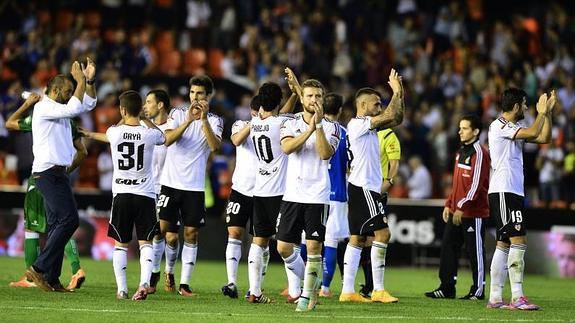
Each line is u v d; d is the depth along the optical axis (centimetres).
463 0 8606
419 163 6506
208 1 8538
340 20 8169
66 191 3534
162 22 8525
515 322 3003
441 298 3841
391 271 5544
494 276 3481
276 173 3406
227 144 6762
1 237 5900
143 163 3400
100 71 7756
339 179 3662
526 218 5769
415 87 7488
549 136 3425
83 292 3631
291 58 7725
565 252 5547
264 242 3447
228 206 3666
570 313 3322
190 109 3550
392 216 5841
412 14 8306
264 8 8362
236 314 3047
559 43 7856
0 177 6694
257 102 3441
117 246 3444
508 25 8488
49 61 7756
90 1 8650
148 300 3416
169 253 3797
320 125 3042
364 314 3125
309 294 3169
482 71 7600
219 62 8125
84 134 3712
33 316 2898
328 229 3716
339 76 7644
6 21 8306
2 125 6919
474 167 3797
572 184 6412
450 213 3872
